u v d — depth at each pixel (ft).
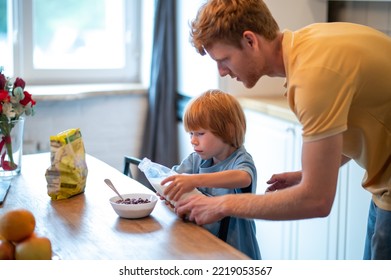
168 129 11.47
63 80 11.82
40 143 11.00
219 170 5.93
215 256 4.27
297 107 4.46
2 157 6.38
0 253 3.99
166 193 5.16
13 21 11.12
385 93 4.71
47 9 11.53
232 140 5.87
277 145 9.16
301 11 10.19
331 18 10.61
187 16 10.84
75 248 4.42
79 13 11.89
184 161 6.41
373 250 5.44
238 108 5.97
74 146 5.72
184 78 11.14
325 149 4.37
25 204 5.50
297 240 9.18
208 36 4.80
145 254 4.30
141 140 11.94
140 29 12.40
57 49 11.80
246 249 5.51
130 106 11.72
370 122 4.91
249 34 4.66
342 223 8.40
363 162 5.29
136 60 12.50
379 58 4.61
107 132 11.60
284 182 5.83
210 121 5.79
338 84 4.37
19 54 11.30
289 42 4.70
